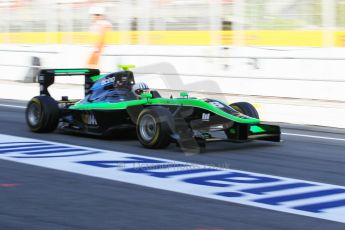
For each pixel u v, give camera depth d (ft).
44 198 52.01
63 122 89.61
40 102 87.97
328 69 121.70
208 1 141.49
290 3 129.39
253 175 62.54
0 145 79.66
